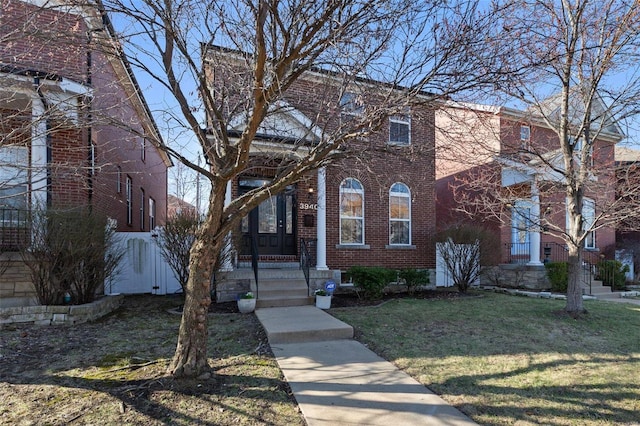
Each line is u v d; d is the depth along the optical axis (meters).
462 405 3.87
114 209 11.59
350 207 11.64
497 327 7.05
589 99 7.63
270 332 6.06
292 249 11.37
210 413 3.67
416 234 12.41
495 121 9.30
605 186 7.99
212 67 5.40
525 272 13.13
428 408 3.79
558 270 12.34
